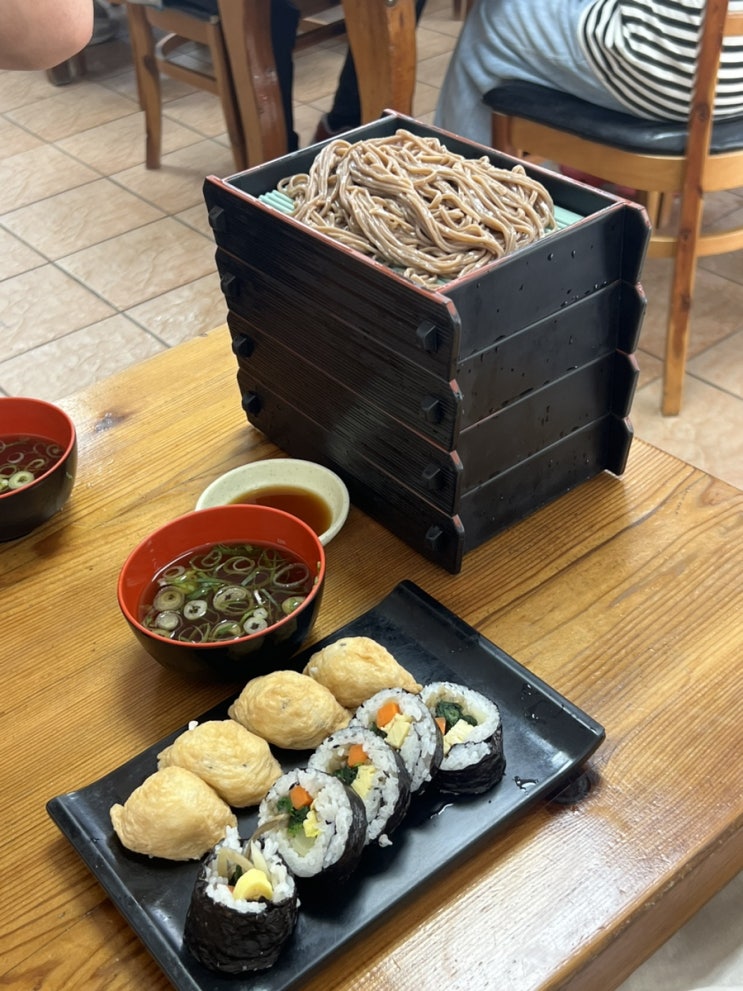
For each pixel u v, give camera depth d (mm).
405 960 653
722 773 757
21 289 2455
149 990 650
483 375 848
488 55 1814
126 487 1060
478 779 714
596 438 1009
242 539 911
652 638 867
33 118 3254
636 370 947
